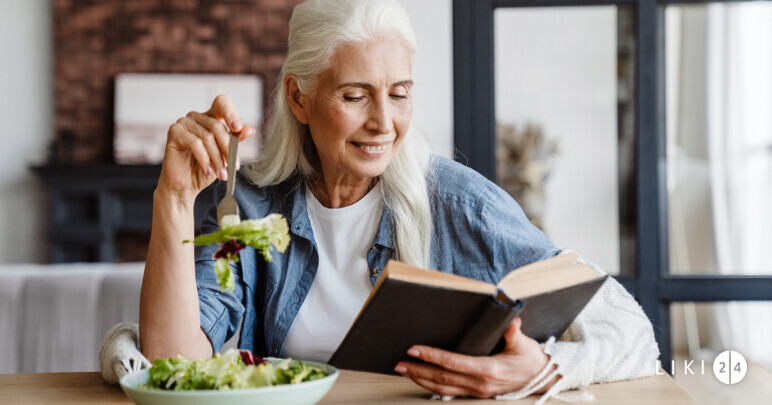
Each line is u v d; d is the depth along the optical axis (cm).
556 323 119
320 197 156
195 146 124
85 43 638
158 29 637
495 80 288
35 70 642
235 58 638
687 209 293
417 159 154
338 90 135
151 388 102
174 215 132
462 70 286
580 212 290
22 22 641
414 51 140
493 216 150
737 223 298
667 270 292
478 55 286
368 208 153
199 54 638
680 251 292
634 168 287
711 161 299
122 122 633
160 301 132
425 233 150
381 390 122
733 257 297
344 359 111
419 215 150
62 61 638
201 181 131
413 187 150
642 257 286
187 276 134
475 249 151
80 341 219
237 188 160
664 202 292
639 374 128
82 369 220
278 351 154
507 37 287
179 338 133
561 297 112
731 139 298
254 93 636
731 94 300
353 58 134
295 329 153
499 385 113
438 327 108
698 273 294
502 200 154
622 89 286
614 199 289
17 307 220
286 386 97
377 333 107
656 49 284
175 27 637
